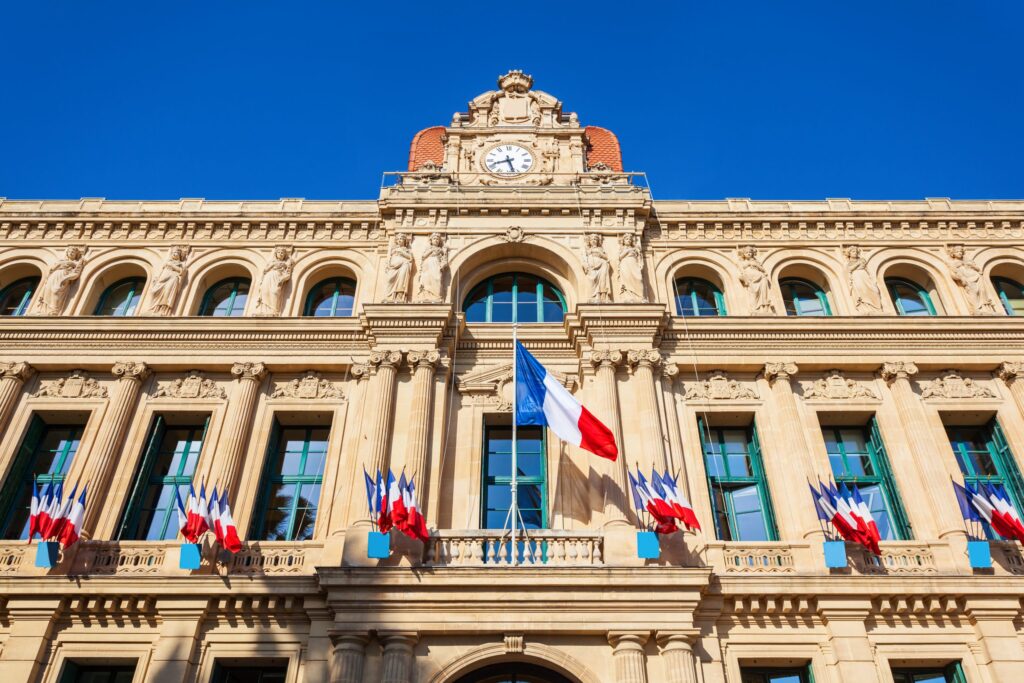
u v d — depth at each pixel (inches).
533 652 641.6
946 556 713.6
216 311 955.3
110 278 970.1
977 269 954.7
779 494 772.6
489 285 971.9
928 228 1003.9
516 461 792.9
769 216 997.2
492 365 860.0
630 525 711.7
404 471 708.7
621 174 1055.0
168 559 710.5
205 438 809.5
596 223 973.8
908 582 674.2
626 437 789.9
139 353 861.8
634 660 629.0
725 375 863.7
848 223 1000.2
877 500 791.7
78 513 711.1
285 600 670.5
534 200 981.2
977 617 670.5
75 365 850.8
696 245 982.4
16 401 829.2
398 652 630.5
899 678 679.7
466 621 645.3
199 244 983.0
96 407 827.4
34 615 665.6
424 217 976.9
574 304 928.9
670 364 850.1
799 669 678.5
